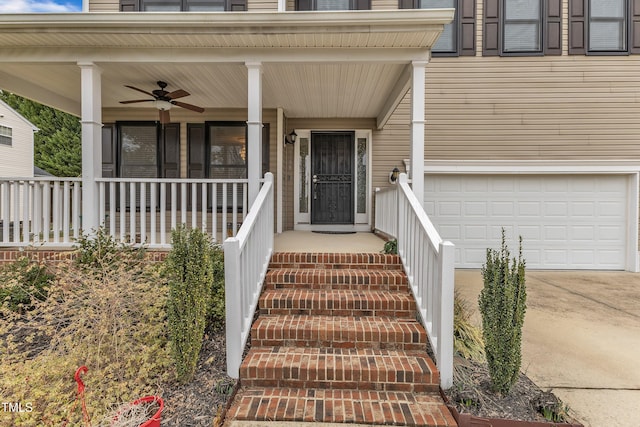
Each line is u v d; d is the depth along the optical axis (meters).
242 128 6.66
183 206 4.21
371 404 2.41
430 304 2.84
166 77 4.81
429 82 6.96
